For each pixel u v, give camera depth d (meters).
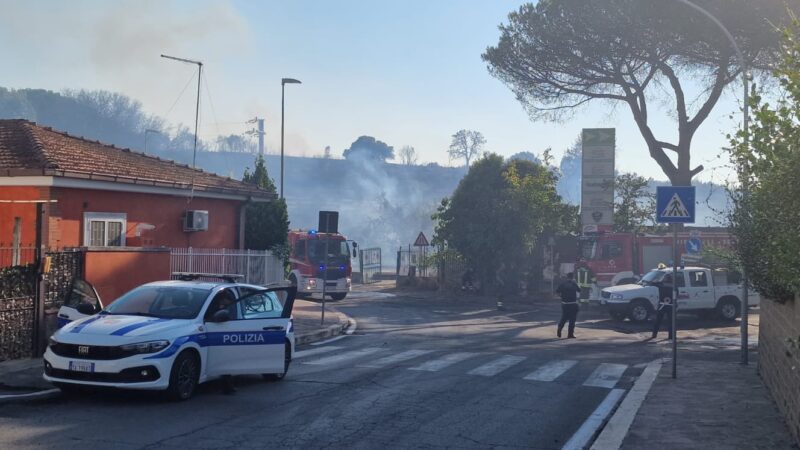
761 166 8.18
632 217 40.56
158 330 10.26
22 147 19.03
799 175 7.53
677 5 26.28
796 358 8.71
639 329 25.08
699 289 27.20
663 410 10.49
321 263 35.12
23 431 8.40
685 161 30.88
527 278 39.38
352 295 39.22
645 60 29.73
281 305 12.90
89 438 8.16
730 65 28.11
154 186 20.61
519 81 33.12
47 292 13.86
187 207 22.92
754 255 11.14
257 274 25.17
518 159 41.12
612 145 34.72
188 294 11.37
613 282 32.66
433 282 43.38
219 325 11.15
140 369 9.88
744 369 14.80
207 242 24.09
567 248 36.16
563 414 10.54
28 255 17.33
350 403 10.74
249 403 10.52
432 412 10.31
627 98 31.27
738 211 11.99
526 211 37.91
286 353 12.86
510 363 15.59
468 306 33.31
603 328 25.02
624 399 11.45
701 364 15.70
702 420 9.81
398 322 25.36
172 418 9.33
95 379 9.89
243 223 26.02
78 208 18.72
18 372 11.88
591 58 30.55
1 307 12.88
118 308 11.32
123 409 9.75
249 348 11.55
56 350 10.12
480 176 39.47
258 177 30.69
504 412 10.51
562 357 16.91
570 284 21.53
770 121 7.59
